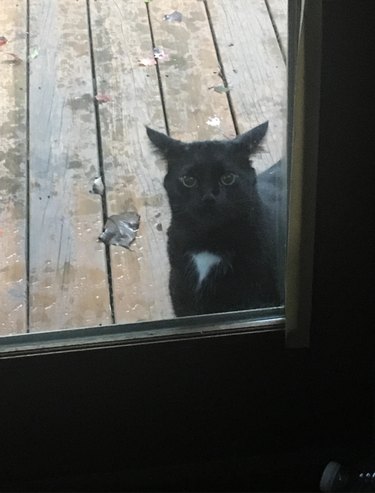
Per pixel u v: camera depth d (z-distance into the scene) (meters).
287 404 1.23
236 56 2.00
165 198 1.64
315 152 0.95
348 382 1.22
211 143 1.56
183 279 1.46
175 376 1.17
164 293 1.49
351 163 0.97
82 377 1.15
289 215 1.02
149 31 2.17
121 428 1.22
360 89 0.91
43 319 1.50
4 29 2.19
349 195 1.00
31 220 1.75
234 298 1.34
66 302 1.54
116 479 1.27
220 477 1.29
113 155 1.86
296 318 1.12
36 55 2.12
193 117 1.88
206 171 1.52
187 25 2.16
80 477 1.26
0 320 1.50
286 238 1.14
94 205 1.76
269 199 1.36
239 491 1.29
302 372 1.20
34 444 1.21
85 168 1.85
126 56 2.11
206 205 1.48
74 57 2.12
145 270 1.57
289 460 1.29
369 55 0.89
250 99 1.86
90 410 1.19
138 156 1.84
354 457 1.28
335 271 1.07
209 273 1.40
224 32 2.09
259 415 1.24
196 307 1.39
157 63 2.07
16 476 1.25
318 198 1.00
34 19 2.21
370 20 0.86
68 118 1.97
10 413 1.17
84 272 1.62
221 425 1.25
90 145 1.90
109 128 1.93
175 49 2.10
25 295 1.57
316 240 1.04
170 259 1.53
